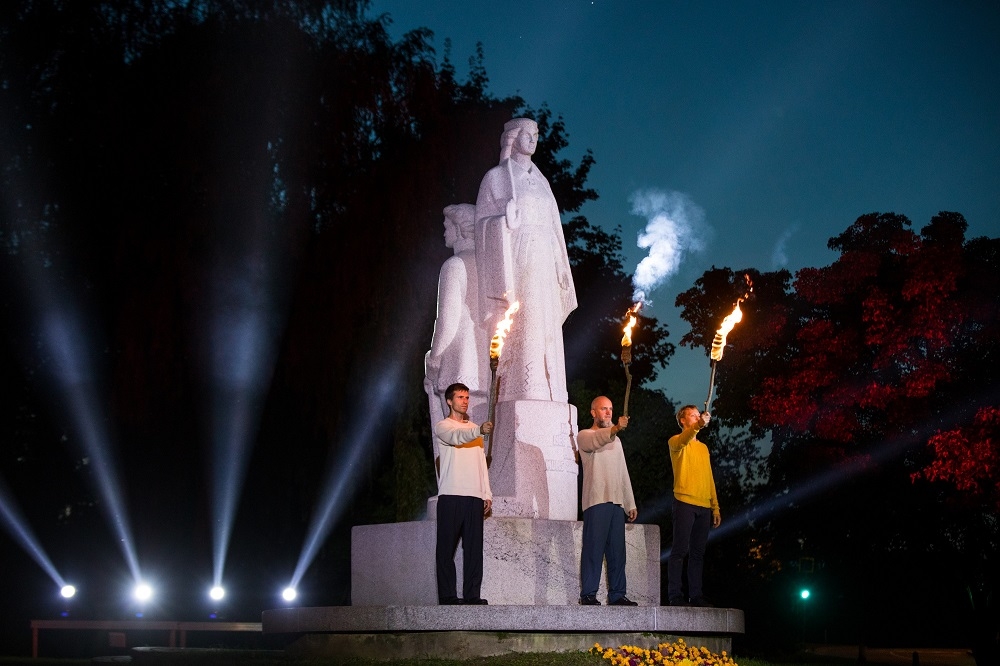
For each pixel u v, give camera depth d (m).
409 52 22.75
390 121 22.47
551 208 12.67
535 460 11.74
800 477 22.42
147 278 20.64
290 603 23.02
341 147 21.66
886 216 23.05
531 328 12.20
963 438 19.56
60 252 21.38
